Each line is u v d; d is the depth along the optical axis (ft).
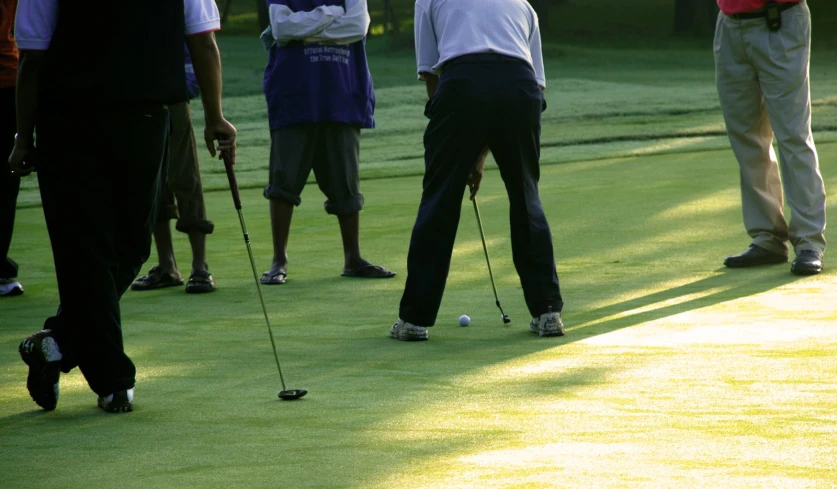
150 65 34.99
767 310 49.60
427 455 29.35
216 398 37.14
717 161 122.42
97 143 34.86
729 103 62.64
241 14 453.99
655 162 124.88
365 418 33.58
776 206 62.44
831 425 30.91
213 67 37.40
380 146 165.48
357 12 64.34
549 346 43.75
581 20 426.10
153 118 35.55
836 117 169.99
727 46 62.80
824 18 396.16
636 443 29.68
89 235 35.19
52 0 34.24
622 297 54.39
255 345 46.37
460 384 37.73
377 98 225.97
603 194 96.32
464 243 74.02
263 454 30.14
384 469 28.22
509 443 30.17
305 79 63.16
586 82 248.93
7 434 33.45
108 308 35.53
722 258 65.16
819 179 60.03
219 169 144.46
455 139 45.96
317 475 27.99
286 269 65.21
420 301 46.03
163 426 33.71
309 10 65.05
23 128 35.40
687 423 31.53
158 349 45.93
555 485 26.27
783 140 60.39
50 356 35.58
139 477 28.50
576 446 29.58
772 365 38.47
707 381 36.58
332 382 38.88
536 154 46.88
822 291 53.98
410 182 120.78
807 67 60.13
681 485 26.00
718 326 46.24
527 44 47.24
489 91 45.27
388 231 82.38
